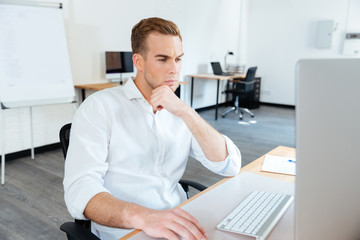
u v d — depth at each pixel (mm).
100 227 990
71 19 3475
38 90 2984
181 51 926
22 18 2826
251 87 5508
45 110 3402
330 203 455
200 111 6008
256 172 1095
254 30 6758
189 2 5188
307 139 406
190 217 705
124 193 983
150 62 908
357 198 490
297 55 6246
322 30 5793
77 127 918
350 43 5555
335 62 412
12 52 2785
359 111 449
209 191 926
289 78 6426
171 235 657
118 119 974
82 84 3729
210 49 5918
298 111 394
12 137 3152
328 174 439
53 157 3281
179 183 1231
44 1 3115
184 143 1089
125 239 675
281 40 6410
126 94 1007
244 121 5160
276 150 1374
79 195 783
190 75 5371
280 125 4922
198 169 3008
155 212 712
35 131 3348
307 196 426
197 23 5469
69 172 857
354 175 471
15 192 2438
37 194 2408
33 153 3213
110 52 3799
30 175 2779
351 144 453
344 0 5531
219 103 6555
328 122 421
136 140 991
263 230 691
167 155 1048
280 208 803
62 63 3156
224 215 780
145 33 897
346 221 486
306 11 5996
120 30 4066
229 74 5727
